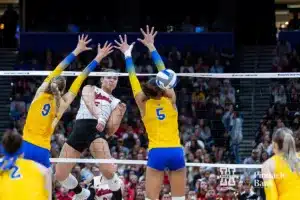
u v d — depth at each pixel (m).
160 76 8.37
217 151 16.58
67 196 12.09
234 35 24.00
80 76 8.95
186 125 17.88
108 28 24.23
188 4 25.50
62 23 25.03
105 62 21.89
